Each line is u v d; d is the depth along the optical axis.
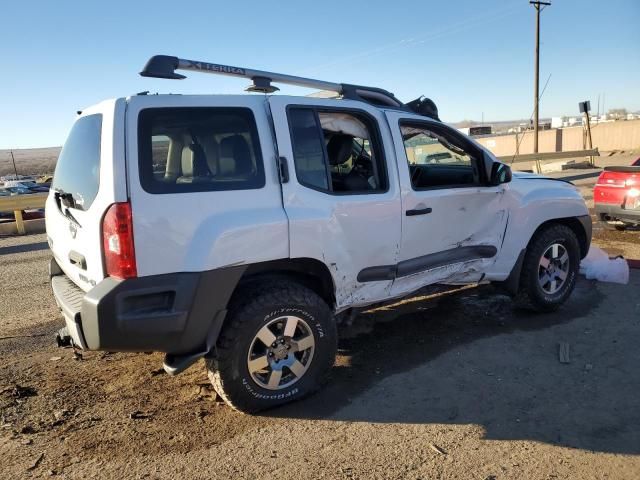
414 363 4.18
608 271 6.18
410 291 4.28
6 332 5.19
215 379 3.35
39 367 4.31
